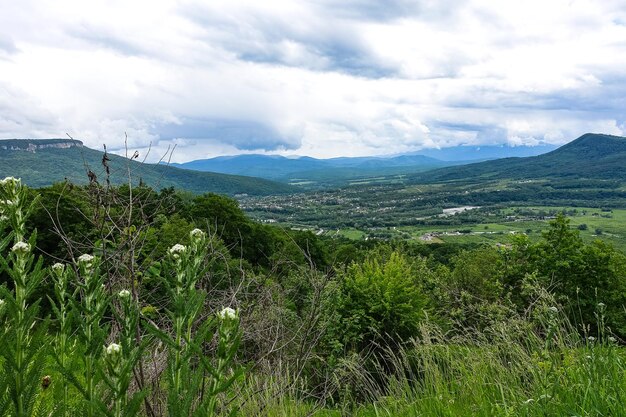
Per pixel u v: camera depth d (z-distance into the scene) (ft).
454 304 30.30
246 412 9.51
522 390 10.73
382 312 25.07
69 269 5.27
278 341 12.27
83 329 4.84
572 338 11.55
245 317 10.41
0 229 4.82
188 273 4.84
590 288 29.14
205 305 9.31
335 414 14.49
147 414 6.89
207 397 4.31
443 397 12.05
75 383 4.54
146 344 4.72
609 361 10.06
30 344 4.40
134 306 5.08
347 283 26.32
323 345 21.86
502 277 31.78
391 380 14.39
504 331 12.46
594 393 8.89
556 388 9.31
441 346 14.25
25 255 4.65
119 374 4.44
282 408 10.87
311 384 16.49
